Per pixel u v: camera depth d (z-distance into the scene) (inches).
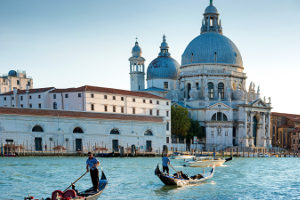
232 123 6235.2
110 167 2770.7
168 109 5629.9
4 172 2289.6
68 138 4077.3
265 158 4881.9
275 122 7426.2
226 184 1995.6
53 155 3782.0
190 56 6747.1
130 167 2792.8
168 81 6884.8
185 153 4734.3
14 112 3752.5
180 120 5757.9
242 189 1845.5
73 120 4121.6
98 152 4124.0
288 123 7381.9
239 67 6791.3
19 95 5172.2
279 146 7126.0
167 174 1876.2
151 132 4756.4
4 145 3654.0
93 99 4645.7
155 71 6904.5
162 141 4840.1
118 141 4446.4
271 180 2228.1
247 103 6402.6
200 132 5994.1
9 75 7007.9
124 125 4503.0
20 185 1836.9
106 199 1555.1
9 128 3718.0
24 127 3809.1
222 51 6668.3
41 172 2330.2
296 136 6899.6
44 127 3934.5
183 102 6555.1
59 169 2509.8
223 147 6063.0
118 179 2094.0
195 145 5969.5
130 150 4411.9
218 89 6569.9
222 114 6250.0
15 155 3538.4
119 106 4958.2
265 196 1676.9
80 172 2359.7
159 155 4375.0
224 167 3144.7
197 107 6328.7
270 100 6712.6
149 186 1866.4
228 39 6894.7
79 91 4611.2
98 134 4291.3
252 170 2869.1
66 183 1914.4
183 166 3132.4
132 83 6879.9
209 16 7032.5
